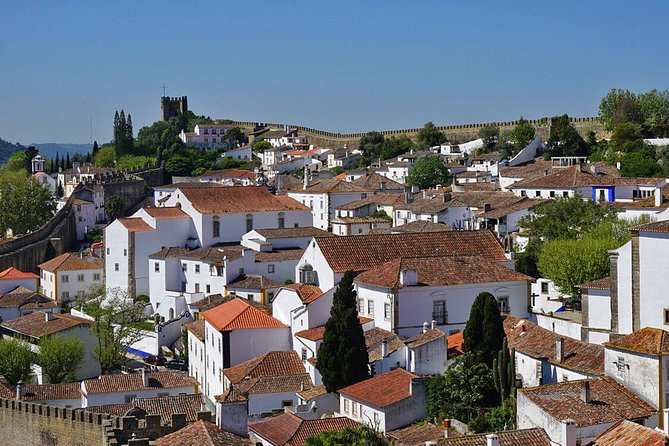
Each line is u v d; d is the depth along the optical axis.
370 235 134.62
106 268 191.25
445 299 116.44
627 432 71.44
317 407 103.81
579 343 95.00
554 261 126.31
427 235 135.25
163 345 157.38
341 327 104.31
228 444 80.25
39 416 102.81
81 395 118.31
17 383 125.06
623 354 83.19
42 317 153.38
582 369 89.06
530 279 120.81
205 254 175.62
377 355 106.25
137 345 161.00
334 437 78.25
